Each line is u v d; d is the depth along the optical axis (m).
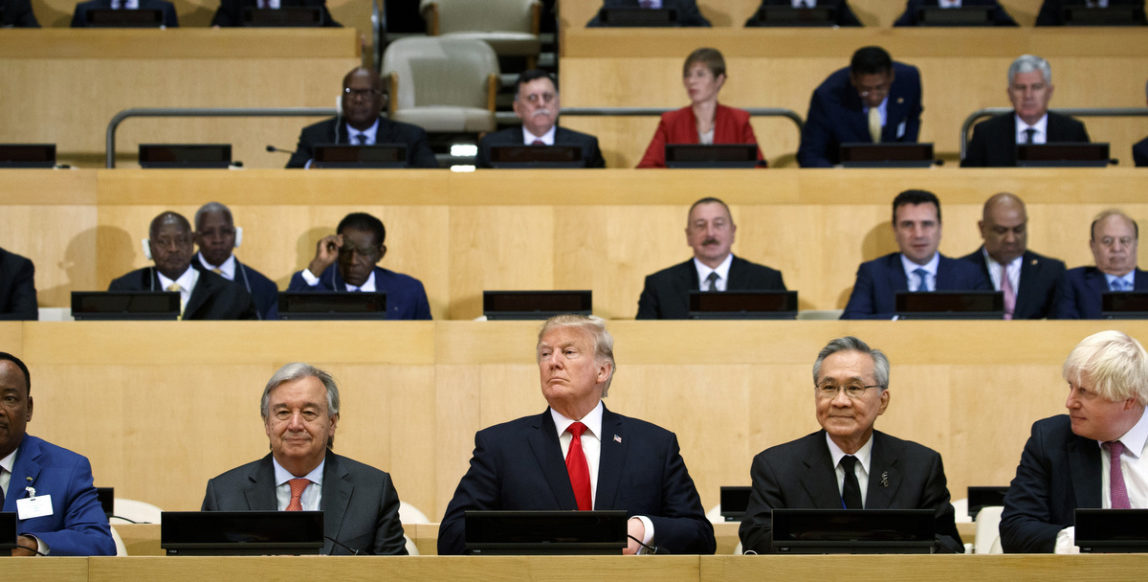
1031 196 21.67
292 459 11.88
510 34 31.44
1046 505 11.79
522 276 21.45
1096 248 19.20
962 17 28.38
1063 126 23.64
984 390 16.09
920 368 16.12
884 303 18.83
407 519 14.07
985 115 25.67
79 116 27.39
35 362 15.95
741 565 9.17
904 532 9.68
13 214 21.61
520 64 33.59
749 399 16.12
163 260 19.11
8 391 11.77
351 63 27.94
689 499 11.84
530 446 11.87
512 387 16.09
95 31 27.61
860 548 9.69
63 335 16.00
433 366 16.12
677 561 9.17
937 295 16.44
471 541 9.55
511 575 9.16
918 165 21.78
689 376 16.16
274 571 9.12
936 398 16.08
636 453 11.84
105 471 15.79
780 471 11.94
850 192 21.69
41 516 11.71
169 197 21.70
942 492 11.85
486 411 16.08
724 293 16.52
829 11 28.53
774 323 16.22
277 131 27.52
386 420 16.05
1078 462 11.68
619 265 21.48
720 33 28.14
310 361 16.06
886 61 23.75
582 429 12.00
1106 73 28.12
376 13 31.89
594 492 11.77
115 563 9.11
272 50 27.89
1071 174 21.70
